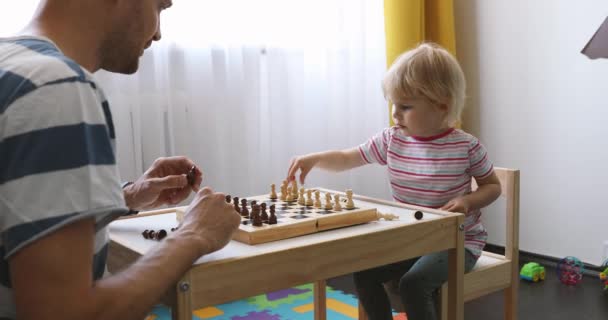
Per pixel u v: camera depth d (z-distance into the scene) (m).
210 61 2.34
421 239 1.14
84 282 0.64
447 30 2.90
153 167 1.18
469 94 3.08
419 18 2.75
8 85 0.64
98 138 0.68
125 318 0.67
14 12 1.94
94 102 0.68
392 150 1.72
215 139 2.37
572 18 2.64
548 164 2.79
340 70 2.75
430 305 1.46
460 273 1.23
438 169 1.62
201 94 2.34
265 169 2.59
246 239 0.98
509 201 1.67
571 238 2.74
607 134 2.57
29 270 0.62
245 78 2.46
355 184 2.87
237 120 2.44
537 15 2.77
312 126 2.71
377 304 1.64
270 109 2.55
